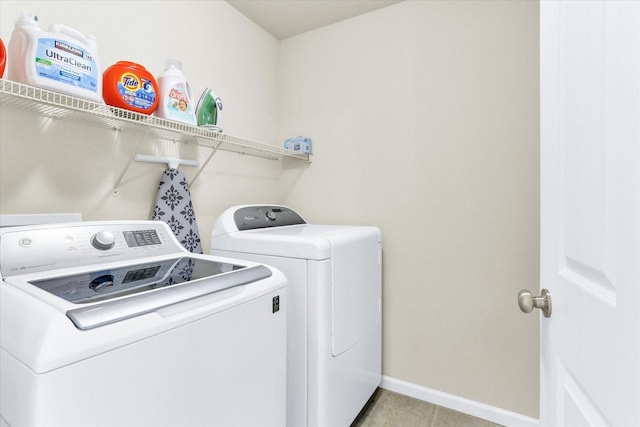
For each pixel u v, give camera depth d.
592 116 0.60
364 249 1.79
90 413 0.62
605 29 0.55
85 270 0.98
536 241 1.71
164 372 0.74
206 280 0.91
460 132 1.89
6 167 1.15
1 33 1.11
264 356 1.04
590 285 0.61
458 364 1.92
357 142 2.21
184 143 1.79
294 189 2.46
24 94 1.00
